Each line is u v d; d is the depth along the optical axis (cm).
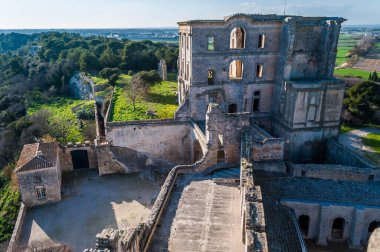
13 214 4834
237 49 5159
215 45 5072
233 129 4025
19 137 6925
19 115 8669
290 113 4984
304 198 3897
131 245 2198
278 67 5331
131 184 5419
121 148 5578
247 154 3712
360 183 4141
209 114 3888
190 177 3934
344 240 3928
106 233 1952
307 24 5128
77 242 4131
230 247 2698
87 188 5331
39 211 4797
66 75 12300
